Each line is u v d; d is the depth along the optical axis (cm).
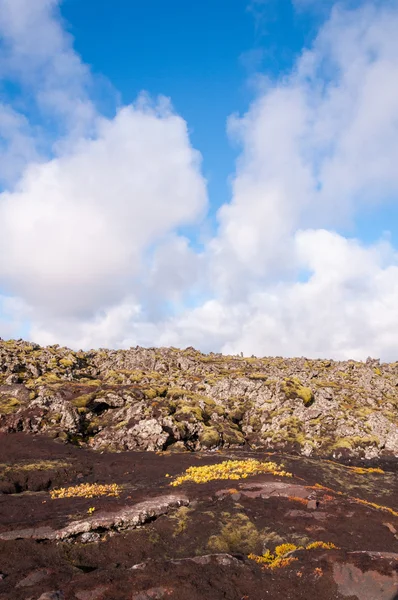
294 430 9931
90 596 2369
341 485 5931
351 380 14925
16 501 4412
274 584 2538
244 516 3734
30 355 14162
